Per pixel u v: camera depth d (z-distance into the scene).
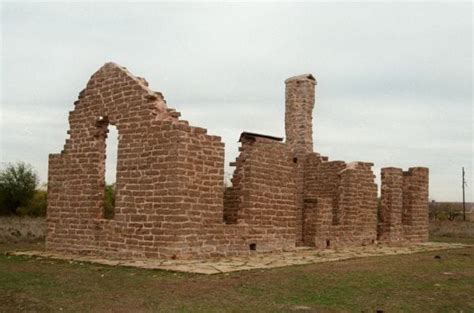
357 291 13.16
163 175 18.91
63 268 17.14
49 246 22.66
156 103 19.55
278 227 23.23
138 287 13.46
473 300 12.40
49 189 22.92
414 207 32.88
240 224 21.19
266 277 15.16
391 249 26.62
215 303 11.51
